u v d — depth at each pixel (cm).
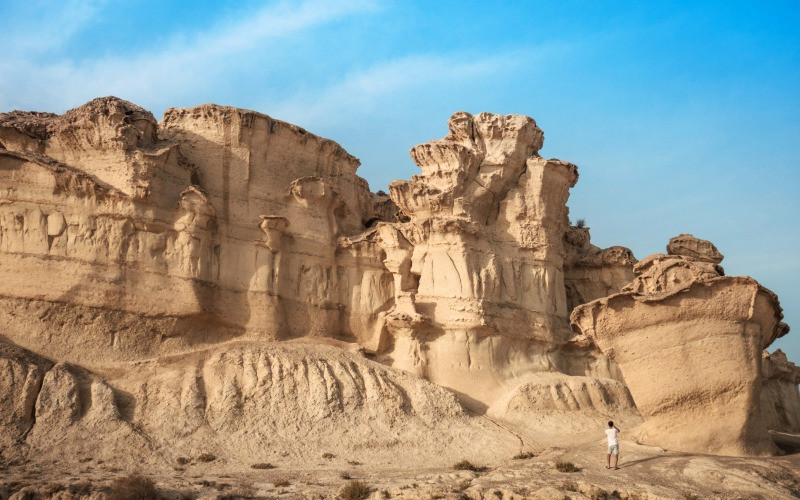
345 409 3397
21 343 3347
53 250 3491
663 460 2858
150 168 3625
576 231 4975
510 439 3356
